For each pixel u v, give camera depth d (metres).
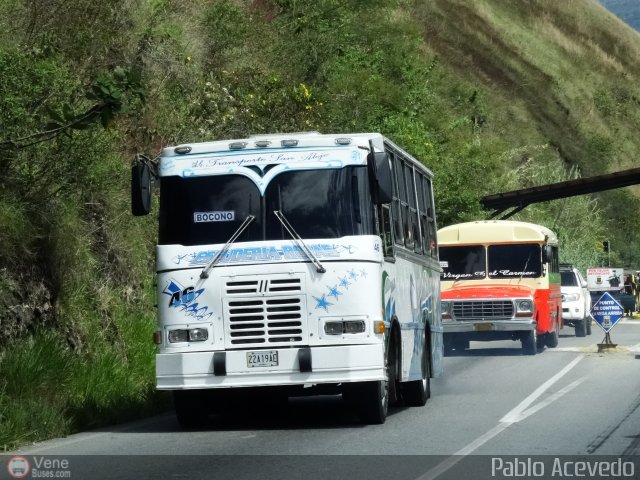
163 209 21.30
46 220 26.14
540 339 45.94
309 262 20.73
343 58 55.75
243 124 38.56
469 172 63.81
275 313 20.64
